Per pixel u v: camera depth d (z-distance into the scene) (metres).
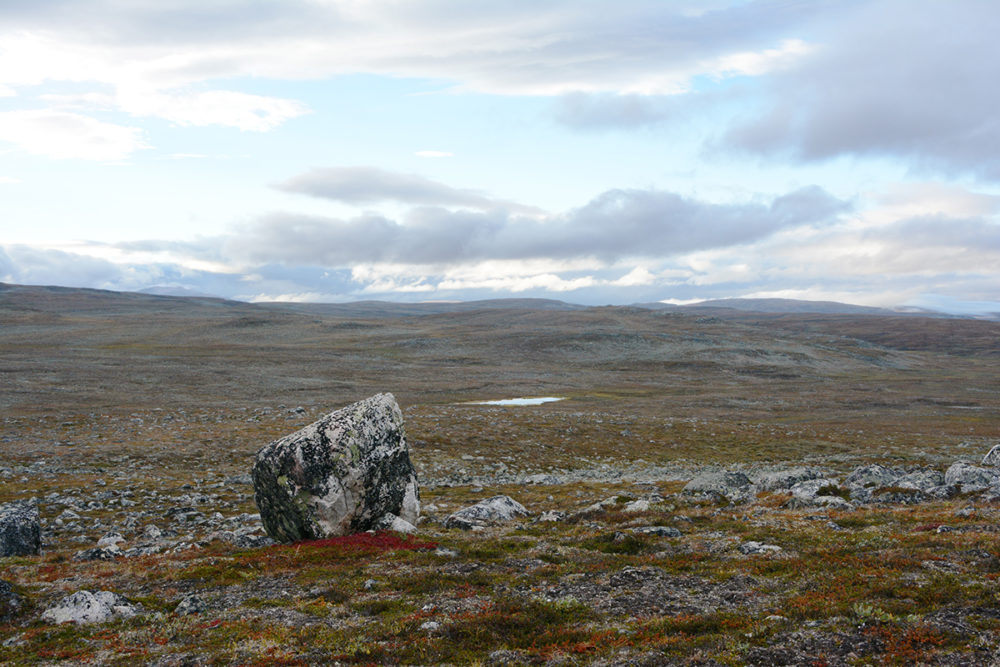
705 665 12.48
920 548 20.17
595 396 122.50
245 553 24.47
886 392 134.75
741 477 41.56
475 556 23.06
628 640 14.17
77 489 41.88
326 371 142.12
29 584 20.66
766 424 88.44
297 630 15.97
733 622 14.71
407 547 24.58
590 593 18.14
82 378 109.75
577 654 13.66
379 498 27.81
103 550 25.83
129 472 49.31
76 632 16.41
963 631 13.17
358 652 14.22
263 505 27.53
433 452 63.03
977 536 21.09
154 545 27.86
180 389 105.25
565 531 27.59
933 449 71.62
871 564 18.72
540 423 80.06
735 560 20.94
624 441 74.00
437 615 16.55
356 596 18.67
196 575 21.23
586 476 57.38
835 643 13.11
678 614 15.90
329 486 26.56
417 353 190.12
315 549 24.16
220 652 14.54
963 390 146.88
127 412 78.19
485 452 64.44
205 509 38.19
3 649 15.27
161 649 15.01
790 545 22.48
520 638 14.95
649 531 25.70
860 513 28.41
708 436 78.38
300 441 27.12
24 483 43.47
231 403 92.62
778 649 13.00
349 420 27.95
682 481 51.41
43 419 69.88
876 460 64.69
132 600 18.66
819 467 61.59
